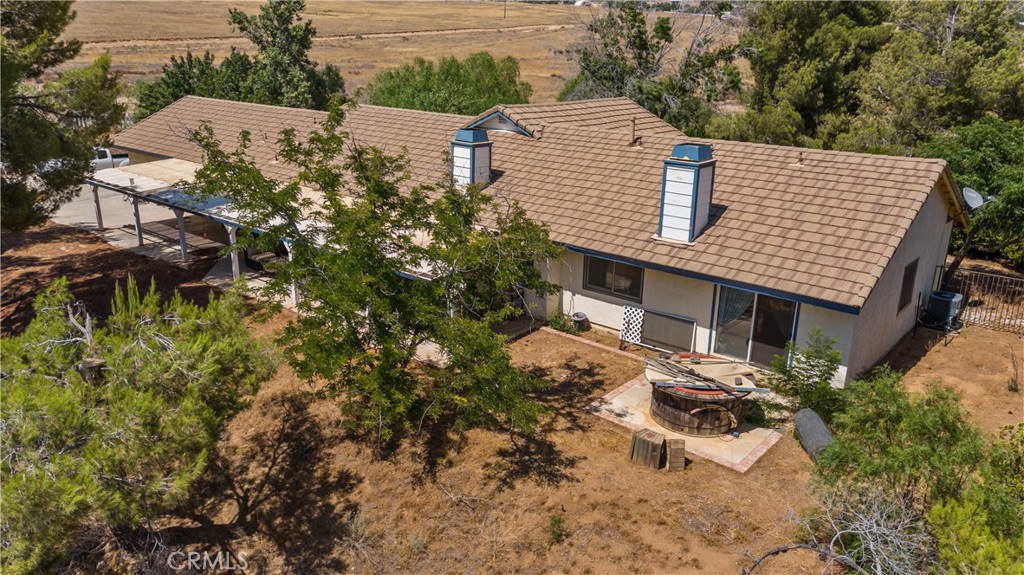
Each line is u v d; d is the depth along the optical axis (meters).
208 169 13.02
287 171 24.69
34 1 19.50
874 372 14.58
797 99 35.31
